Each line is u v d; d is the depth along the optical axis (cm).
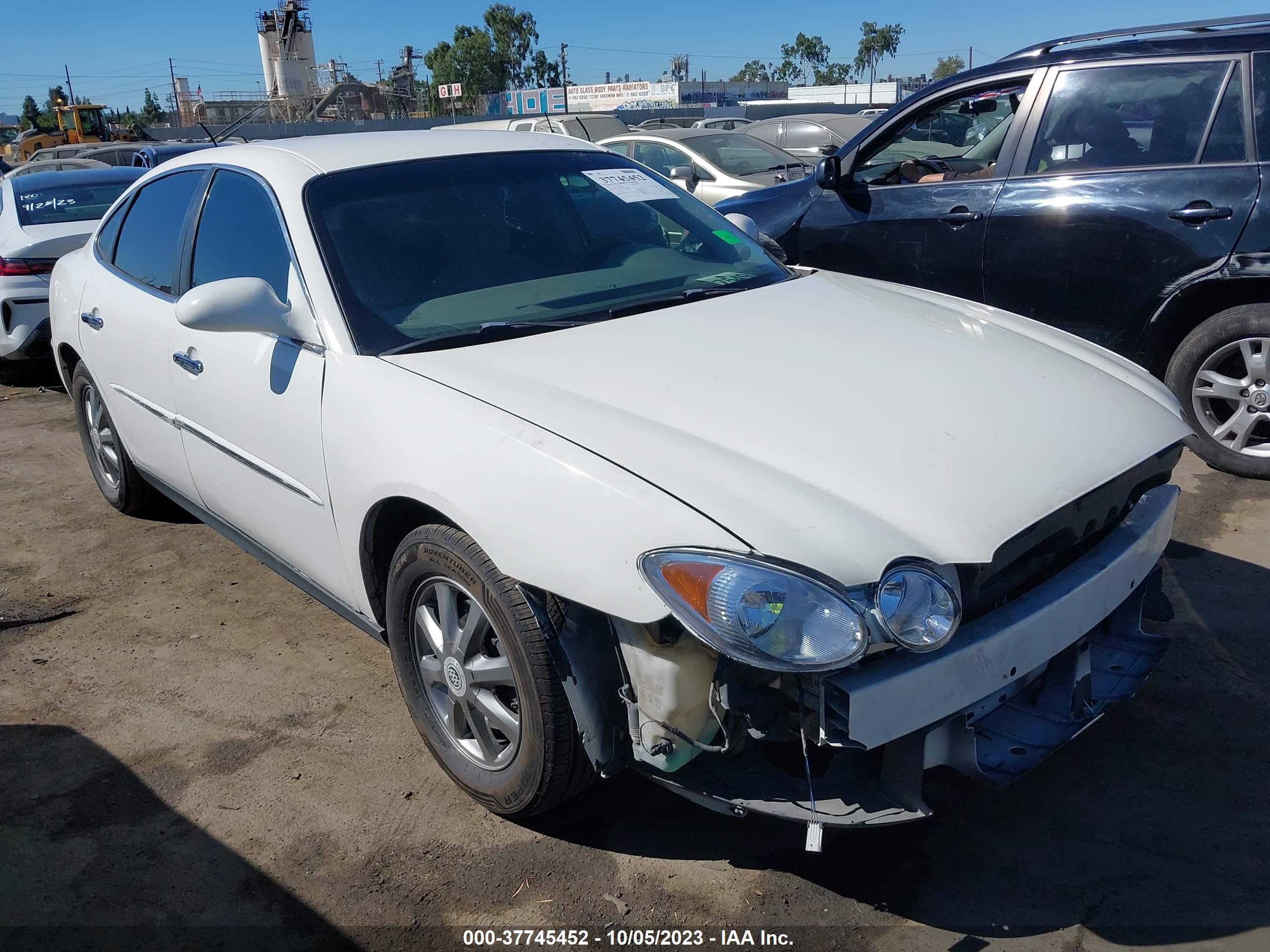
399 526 267
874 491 207
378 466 248
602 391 239
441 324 273
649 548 197
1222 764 266
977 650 204
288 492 293
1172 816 249
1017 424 235
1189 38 434
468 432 229
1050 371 266
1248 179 413
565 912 229
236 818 264
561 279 301
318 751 291
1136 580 246
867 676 193
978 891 229
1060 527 218
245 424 303
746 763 216
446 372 250
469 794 261
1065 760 271
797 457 215
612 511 203
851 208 534
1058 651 221
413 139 343
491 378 245
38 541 448
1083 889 228
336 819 262
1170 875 230
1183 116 431
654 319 282
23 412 666
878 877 235
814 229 550
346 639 354
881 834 248
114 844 256
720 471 207
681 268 323
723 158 995
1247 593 347
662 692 204
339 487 265
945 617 194
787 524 194
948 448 222
